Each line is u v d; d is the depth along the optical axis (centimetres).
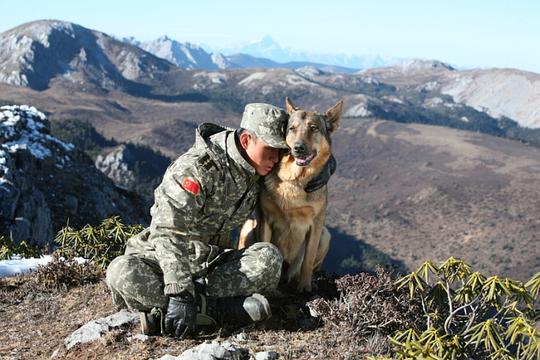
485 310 251
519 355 230
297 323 270
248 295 265
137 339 251
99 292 321
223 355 228
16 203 1184
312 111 291
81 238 388
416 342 222
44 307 310
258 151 256
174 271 244
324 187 292
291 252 307
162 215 249
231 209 264
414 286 264
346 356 237
